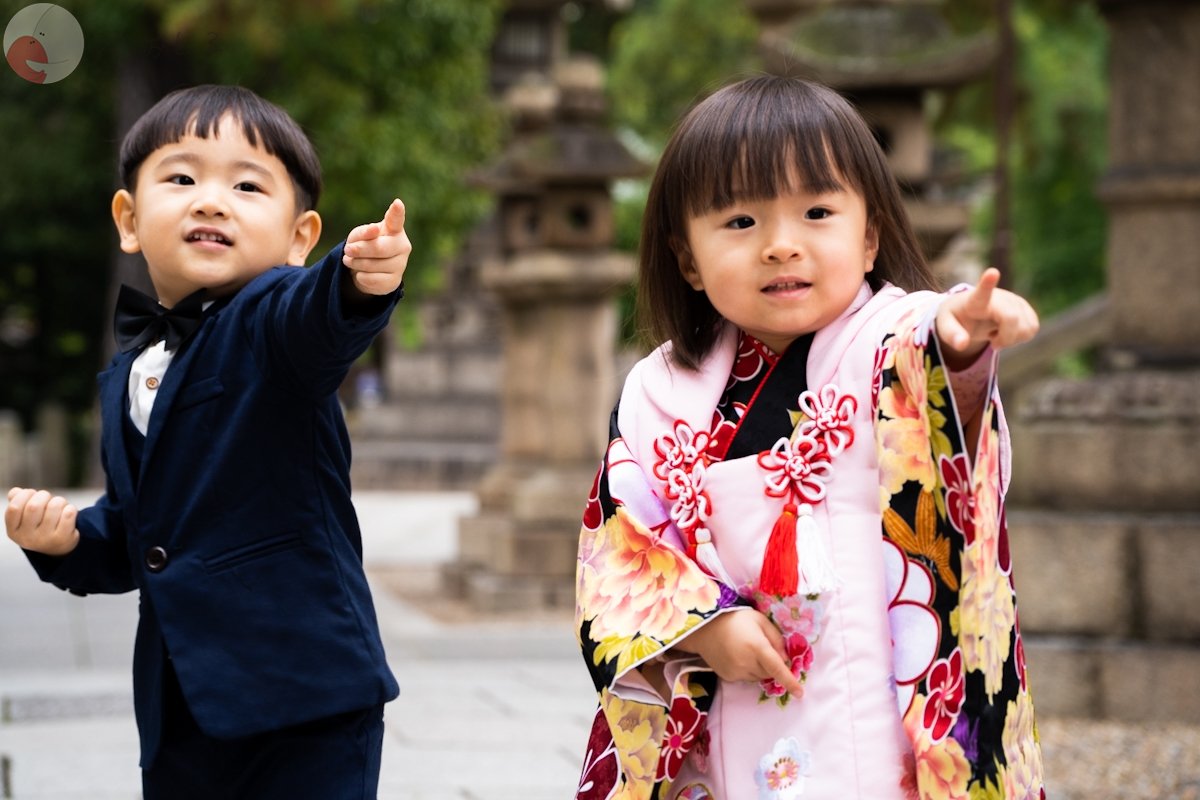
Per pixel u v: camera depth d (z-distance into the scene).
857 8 7.55
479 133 17.91
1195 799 4.45
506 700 6.12
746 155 2.15
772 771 2.12
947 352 2.03
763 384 2.28
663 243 2.36
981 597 2.03
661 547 2.20
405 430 24.02
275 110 2.68
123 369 2.59
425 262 18.69
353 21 16.38
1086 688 5.72
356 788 2.47
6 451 21.58
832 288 2.18
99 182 20.22
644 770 2.21
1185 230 5.89
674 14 27.22
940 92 7.65
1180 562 5.64
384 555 13.32
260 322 2.44
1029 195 17.41
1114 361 6.07
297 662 2.41
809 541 2.12
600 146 9.12
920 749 2.02
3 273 23.59
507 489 9.88
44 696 6.28
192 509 2.44
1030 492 5.94
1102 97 16.19
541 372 9.54
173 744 2.49
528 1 23.11
